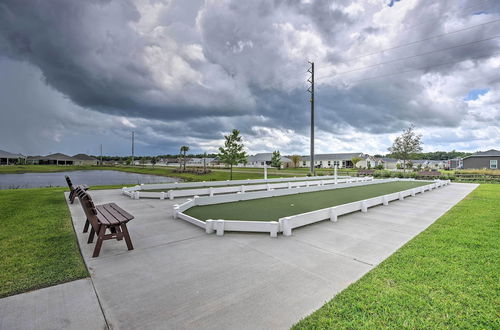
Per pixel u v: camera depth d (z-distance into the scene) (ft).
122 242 17.58
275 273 12.77
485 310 9.67
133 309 9.70
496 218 25.38
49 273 12.50
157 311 9.56
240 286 11.44
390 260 14.34
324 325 8.78
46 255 14.82
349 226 22.31
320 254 15.43
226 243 17.43
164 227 21.50
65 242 17.12
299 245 17.07
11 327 8.55
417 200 38.78
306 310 9.65
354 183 60.18
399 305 9.99
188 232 20.03
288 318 9.16
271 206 30.63
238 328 8.60
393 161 256.93
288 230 19.26
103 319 9.09
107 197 38.81
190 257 14.87
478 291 11.00
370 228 21.65
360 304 9.96
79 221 22.97
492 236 18.95
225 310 9.63
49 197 37.40
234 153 73.82
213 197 32.22
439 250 15.88
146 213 27.12
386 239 18.52
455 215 26.81
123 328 8.59
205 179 95.76
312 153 102.12
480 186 65.10
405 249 16.12
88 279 12.10
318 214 23.15
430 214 27.68
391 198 36.22
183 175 138.10
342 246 16.92
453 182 81.46
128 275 12.51
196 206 30.14
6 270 12.78
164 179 120.16
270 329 8.55
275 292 10.93
